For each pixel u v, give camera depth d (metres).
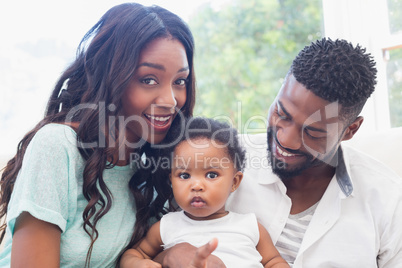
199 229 1.11
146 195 1.20
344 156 1.12
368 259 1.07
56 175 0.97
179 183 1.12
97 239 1.02
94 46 1.09
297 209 1.16
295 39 2.99
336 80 0.97
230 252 1.06
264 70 3.05
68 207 1.00
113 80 1.04
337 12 2.37
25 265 0.90
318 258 1.09
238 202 1.22
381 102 2.19
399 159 1.26
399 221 1.07
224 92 3.07
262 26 3.06
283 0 3.01
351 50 1.02
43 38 2.53
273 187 1.19
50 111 1.18
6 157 1.41
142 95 1.05
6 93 2.53
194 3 2.87
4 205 1.14
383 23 2.22
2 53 2.52
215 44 3.01
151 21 1.05
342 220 1.10
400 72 2.18
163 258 1.04
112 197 1.07
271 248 1.11
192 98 1.21
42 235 0.92
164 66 1.05
